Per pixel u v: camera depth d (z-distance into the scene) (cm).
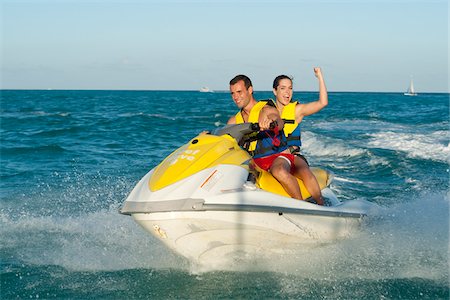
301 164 538
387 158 1182
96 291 455
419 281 471
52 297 444
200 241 464
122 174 1036
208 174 465
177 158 489
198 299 438
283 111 557
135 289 459
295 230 481
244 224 454
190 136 1881
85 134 1909
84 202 798
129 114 3381
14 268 512
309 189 532
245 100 544
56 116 3112
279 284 466
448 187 884
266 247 481
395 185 919
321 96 548
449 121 2595
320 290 454
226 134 511
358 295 444
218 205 441
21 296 446
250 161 501
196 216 442
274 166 514
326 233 506
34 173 1048
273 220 463
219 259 483
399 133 1847
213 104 5725
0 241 600
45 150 1397
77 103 5900
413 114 3350
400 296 442
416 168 1077
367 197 824
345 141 1597
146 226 465
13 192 867
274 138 524
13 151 1374
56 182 954
